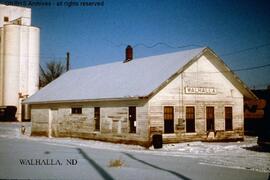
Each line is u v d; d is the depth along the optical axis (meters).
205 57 27.11
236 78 28.03
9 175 11.62
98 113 28.25
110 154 18.53
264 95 34.16
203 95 26.75
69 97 31.11
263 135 20.48
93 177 11.30
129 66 31.47
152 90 23.25
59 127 32.72
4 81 63.81
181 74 25.59
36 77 65.94
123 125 25.55
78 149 21.22
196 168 13.75
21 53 64.50
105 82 30.30
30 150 20.27
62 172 12.27
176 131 24.92
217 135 27.28
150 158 17.00
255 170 13.48
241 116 28.98
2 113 59.41
